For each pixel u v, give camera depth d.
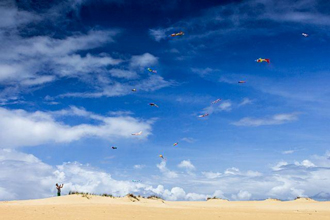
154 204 63.84
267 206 72.81
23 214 34.94
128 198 69.44
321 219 37.91
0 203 53.12
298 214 45.69
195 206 66.88
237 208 63.25
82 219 32.00
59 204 51.97
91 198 63.16
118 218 33.88
